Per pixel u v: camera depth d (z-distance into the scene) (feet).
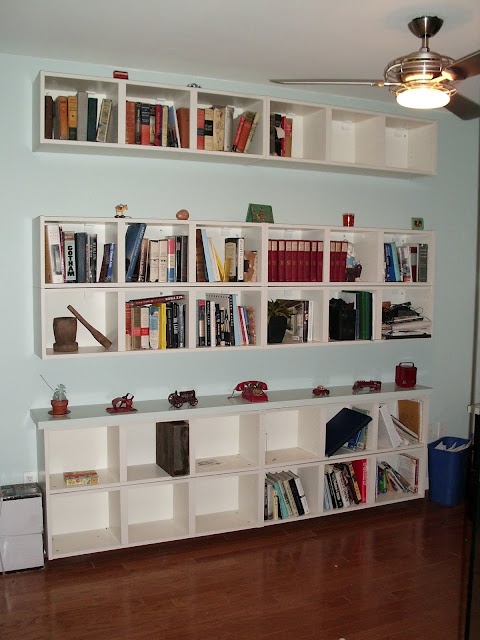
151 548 10.33
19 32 8.64
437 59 6.62
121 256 9.59
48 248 9.29
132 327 9.96
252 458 11.09
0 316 9.87
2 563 9.39
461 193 13.57
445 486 12.44
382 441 12.26
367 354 12.86
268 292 11.68
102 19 8.13
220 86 11.00
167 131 10.02
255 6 7.65
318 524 11.51
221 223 10.32
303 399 11.16
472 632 5.89
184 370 11.17
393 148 12.62
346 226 11.60
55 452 10.33
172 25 8.34
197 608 8.54
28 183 9.88
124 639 7.80
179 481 10.30
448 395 13.87
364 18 8.02
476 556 5.86
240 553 10.25
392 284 11.91
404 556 10.21
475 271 13.88
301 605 8.66
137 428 10.80
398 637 7.95
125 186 10.49
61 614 8.34
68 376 10.36
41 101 9.02
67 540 10.13
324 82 7.18
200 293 11.28
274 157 10.53
